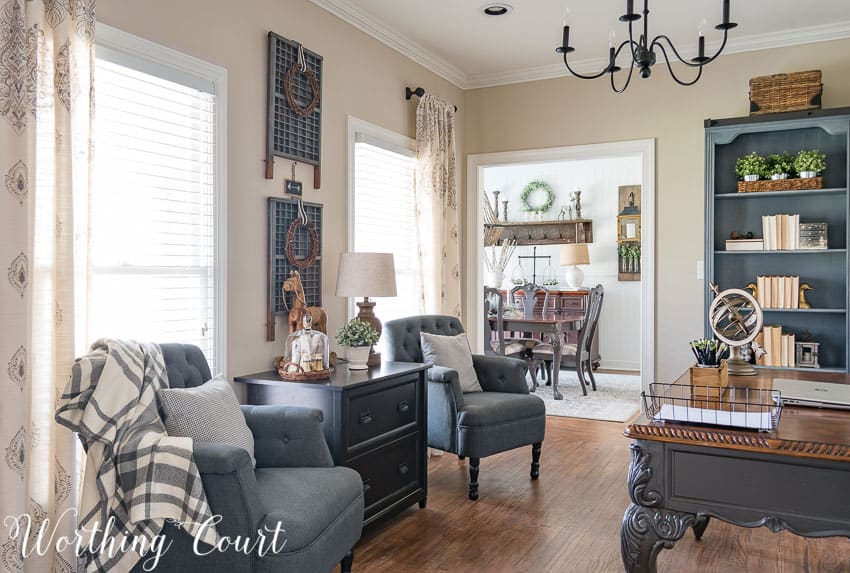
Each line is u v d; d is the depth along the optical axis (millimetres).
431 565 2727
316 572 2090
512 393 3967
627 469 4012
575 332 7781
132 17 2646
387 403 3168
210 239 3043
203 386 2408
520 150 5414
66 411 1966
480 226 5629
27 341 2057
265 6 3381
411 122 4770
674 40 4684
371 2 3992
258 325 3318
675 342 4914
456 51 4895
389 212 4598
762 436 1878
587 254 7836
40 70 2150
